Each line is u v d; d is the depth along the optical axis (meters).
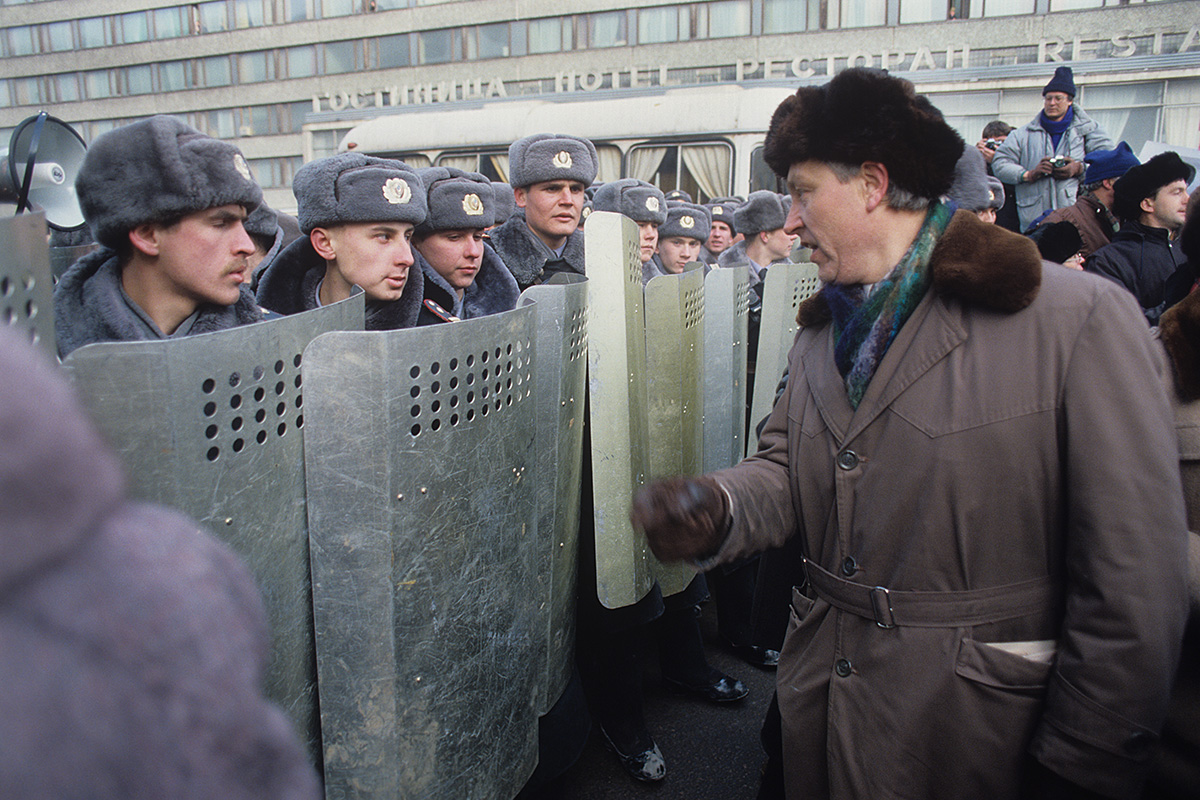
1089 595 1.03
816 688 1.28
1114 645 1.00
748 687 2.78
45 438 0.41
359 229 1.84
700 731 2.50
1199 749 1.27
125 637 0.42
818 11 23.25
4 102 39.16
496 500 1.40
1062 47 18.84
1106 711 1.00
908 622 1.15
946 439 1.10
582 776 2.28
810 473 1.29
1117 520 1.00
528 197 2.78
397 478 1.17
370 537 1.16
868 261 1.20
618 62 27.66
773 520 1.35
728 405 2.68
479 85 28.84
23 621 0.41
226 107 35.66
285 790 0.48
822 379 1.29
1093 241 3.94
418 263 2.09
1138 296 3.12
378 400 1.13
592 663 2.41
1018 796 1.12
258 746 0.47
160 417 0.93
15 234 0.80
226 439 1.01
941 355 1.12
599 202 3.56
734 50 25.00
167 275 1.33
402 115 9.27
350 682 1.20
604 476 1.90
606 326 1.86
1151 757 1.01
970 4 20.36
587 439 2.05
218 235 1.32
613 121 8.02
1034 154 5.44
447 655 1.30
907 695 1.14
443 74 31.19
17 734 0.39
